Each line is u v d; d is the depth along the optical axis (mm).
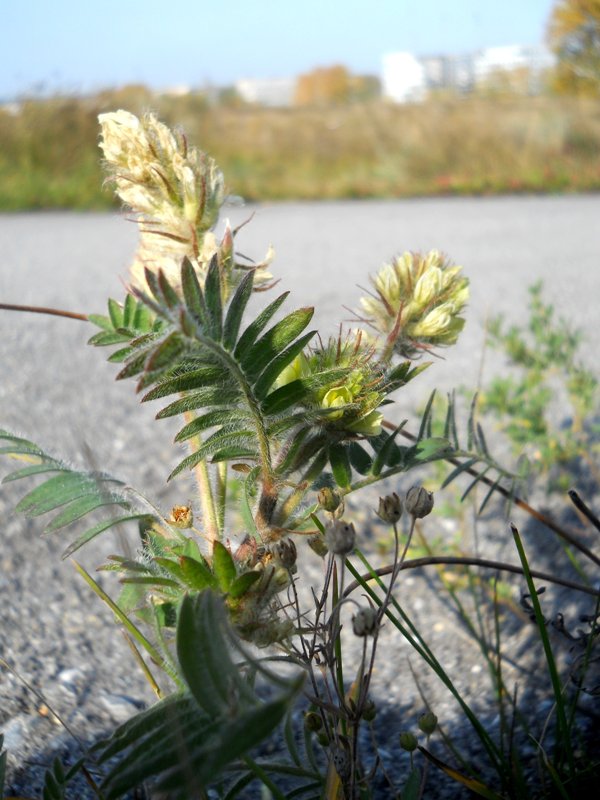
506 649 278
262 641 157
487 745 204
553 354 468
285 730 182
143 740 125
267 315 152
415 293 194
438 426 233
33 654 264
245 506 170
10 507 368
